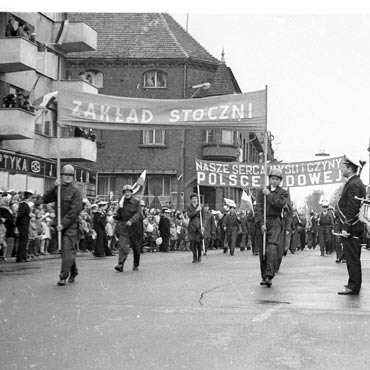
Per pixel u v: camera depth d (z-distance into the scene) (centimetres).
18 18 2980
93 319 790
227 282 1231
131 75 4688
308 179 2600
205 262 1925
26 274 1404
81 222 2331
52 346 641
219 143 4678
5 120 2703
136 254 1545
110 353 611
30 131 2808
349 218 1029
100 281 1248
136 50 4700
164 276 1366
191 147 4697
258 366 560
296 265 1795
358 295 1020
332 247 2630
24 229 1847
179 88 4659
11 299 970
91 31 3416
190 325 747
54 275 1377
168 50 4684
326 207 2516
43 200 1219
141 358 591
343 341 660
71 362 578
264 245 1181
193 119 1716
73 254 1186
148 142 4703
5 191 2017
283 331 710
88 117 1802
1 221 1800
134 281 1250
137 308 876
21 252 1848
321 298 981
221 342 655
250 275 1395
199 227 1930
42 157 3019
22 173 2719
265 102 1655
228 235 2728
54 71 3384
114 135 4712
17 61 2720
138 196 1612
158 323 761
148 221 2759
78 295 1019
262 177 2655
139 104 1767
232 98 1688
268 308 873
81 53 4681
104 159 4709
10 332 710
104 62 4678
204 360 582
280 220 1170
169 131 4684
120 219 1514
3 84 2880
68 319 790
